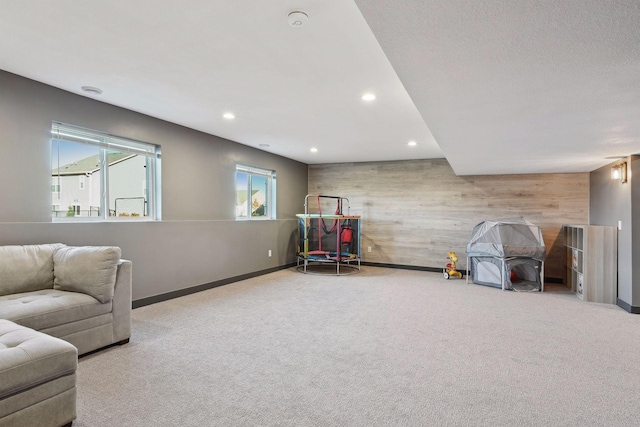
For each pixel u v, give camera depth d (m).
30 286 2.93
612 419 2.06
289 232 7.64
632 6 1.41
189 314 4.04
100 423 1.95
